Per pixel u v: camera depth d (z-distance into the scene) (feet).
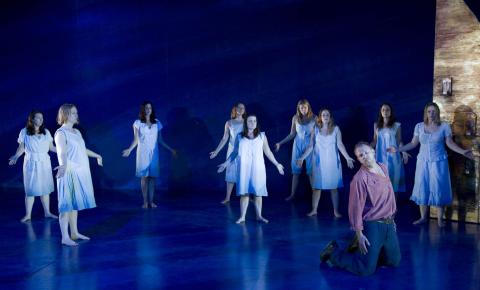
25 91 30.42
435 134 19.94
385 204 14.20
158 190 28.86
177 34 28.07
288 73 26.48
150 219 21.89
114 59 29.07
